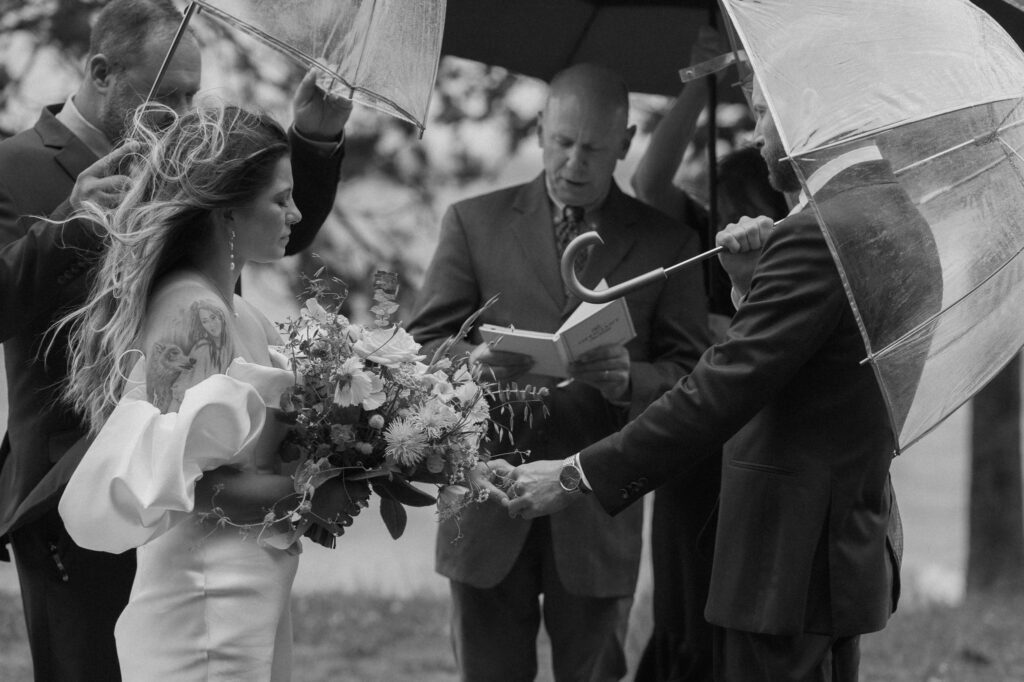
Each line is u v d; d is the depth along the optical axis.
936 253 3.06
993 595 8.71
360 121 7.98
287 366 3.25
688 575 4.48
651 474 3.39
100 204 3.30
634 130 4.62
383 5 3.34
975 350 3.22
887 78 3.05
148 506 2.85
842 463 3.28
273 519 2.98
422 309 4.49
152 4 3.76
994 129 3.14
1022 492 8.97
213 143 3.06
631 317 4.32
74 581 3.67
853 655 3.53
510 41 5.36
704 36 4.95
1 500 3.72
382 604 7.78
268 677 3.09
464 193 8.19
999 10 4.14
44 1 7.26
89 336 3.17
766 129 3.43
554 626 4.45
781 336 3.21
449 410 3.14
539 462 3.54
